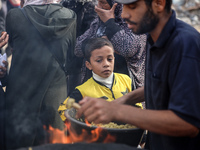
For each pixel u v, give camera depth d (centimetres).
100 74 311
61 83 319
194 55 186
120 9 338
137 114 191
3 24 576
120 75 335
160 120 186
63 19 307
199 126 182
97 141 233
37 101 299
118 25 331
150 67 224
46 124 310
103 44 308
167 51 198
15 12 299
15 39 300
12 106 294
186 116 180
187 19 1366
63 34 310
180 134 187
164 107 212
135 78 349
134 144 241
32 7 301
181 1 1455
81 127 229
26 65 297
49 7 310
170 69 195
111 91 315
